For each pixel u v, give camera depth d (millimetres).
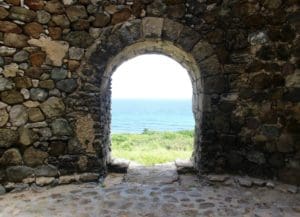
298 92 4527
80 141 4719
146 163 6188
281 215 3598
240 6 4727
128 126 32875
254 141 4754
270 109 4672
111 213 3637
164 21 4715
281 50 4617
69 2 4625
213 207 3816
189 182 4785
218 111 4816
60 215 3576
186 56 5062
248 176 4770
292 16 4543
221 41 4762
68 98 4672
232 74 4770
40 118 4598
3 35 4414
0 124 4445
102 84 4832
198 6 4746
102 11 4688
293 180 4512
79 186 4531
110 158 5750
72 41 4656
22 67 4508
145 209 3752
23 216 3547
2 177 4461
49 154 4637
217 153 4855
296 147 4535
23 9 4473
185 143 9344
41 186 4520
